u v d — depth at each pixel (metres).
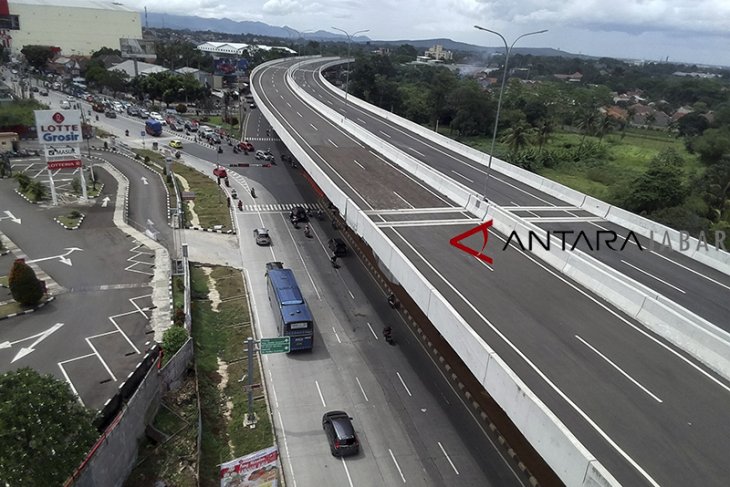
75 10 180.25
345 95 103.19
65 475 18.59
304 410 29.72
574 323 27.00
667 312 26.52
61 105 105.62
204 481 24.41
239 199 65.06
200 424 26.95
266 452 21.42
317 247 52.44
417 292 28.66
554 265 34.19
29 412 18.17
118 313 35.84
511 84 169.50
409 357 35.28
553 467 17.86
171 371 29.64
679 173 75.38
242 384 31.52
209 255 48.62
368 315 40.25
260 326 37.72
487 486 25.14
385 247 33.16
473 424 29.34
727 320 29.41
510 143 101.69
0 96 101.19
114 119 106.25
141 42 194.00
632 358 24.14
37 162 72.25
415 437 28.12
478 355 22.64
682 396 21.52
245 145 88.50
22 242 46.19
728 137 102.62
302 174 77.75
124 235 49.88
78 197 59.34
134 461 24.97
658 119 161.12
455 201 46.06
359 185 48.78
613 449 18.19
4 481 16.97
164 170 72.62
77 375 28.91
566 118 139.25
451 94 131.75
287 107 88.44
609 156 104.81
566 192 51.56
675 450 18.36
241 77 173.75
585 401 20.72
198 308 39.19
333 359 34.53
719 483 16.98
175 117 111.31
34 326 33.50
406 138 74.12
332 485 24.75
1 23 170.50
